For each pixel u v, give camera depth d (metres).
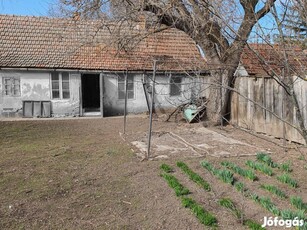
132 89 19.14
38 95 18.11
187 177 6.52
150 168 7.16
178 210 4.96
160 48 19.78
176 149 9.03
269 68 3.14
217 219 4.64
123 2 12.05
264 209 4.95
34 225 4.54
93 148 9.37
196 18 6.27
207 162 7.32
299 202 5.03
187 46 19.84
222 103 13.44
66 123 15.71
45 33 19.59
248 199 5.33
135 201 5.34
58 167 7.32
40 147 9.68
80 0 12.30
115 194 5.65
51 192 5.74
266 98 11.04
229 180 6.04
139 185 6.08
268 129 11.05
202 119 14.77
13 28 19.47
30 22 20.00
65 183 6.21
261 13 3.13
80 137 11.49
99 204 5.23
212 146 9.44
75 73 18.38
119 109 19.08
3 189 5.91
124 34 13.21
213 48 10.83
